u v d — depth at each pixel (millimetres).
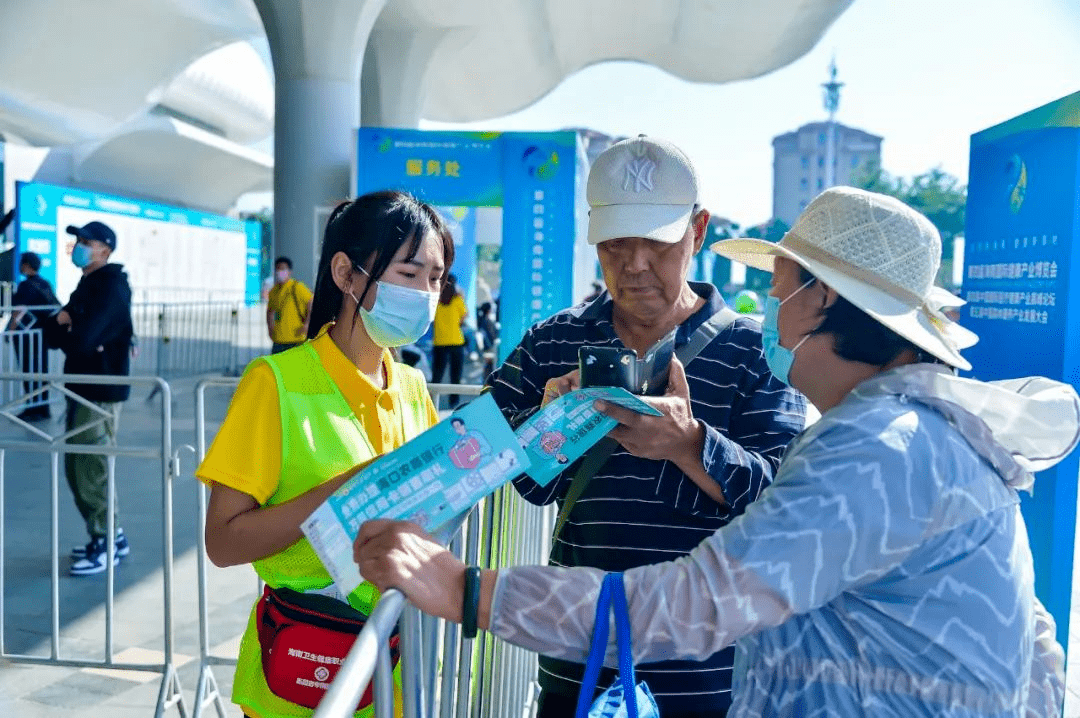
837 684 1212
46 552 5359
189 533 5844
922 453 1155
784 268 1362
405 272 1812
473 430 1373
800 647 1239
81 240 5117
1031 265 3330
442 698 1731
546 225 9805
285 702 1777
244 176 37000
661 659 1178
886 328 1276
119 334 5180
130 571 5102
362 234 1802
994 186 3686
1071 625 4465
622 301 2010
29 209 19125
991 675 1166
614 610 1156
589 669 1163
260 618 1861
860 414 1197
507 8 15391
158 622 4398
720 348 2004
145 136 29312
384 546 1217
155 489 6957
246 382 1790
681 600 1136
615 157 1900
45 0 17438
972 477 1179
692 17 15781
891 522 1124
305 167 11062
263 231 58750
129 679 3799
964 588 1166
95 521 5035
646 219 1867
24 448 3641
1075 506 3199
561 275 9844
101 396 4996
